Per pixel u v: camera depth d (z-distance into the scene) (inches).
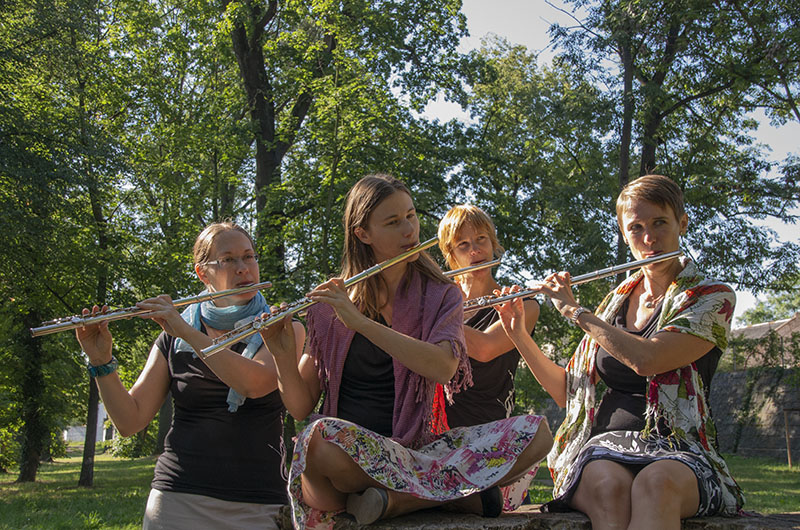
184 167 746.8
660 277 112.1
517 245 695.7
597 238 659.4
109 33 749.3
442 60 724.0
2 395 650.2
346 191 615.5
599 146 714.8
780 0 617.6
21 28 607.5
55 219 628.4
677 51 637.9
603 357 111.7
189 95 781.3
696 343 101.7
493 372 129.0
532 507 116.3
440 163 690.2
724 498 97.8
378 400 95.7
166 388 116.9
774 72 638.5
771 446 976.3
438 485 89.2
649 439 102.6
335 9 625.9
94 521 390.9
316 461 85.1
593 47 620.1
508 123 882.1
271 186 656.4
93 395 691.4
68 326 103.3
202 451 107.0
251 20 671.1
